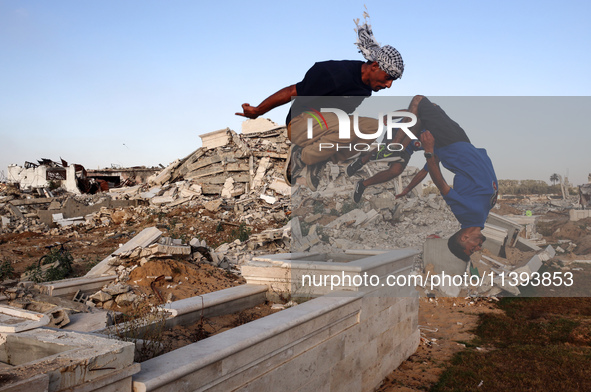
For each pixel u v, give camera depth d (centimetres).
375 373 517
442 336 703
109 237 1852
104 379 213
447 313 797
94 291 645
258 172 2509
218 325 427
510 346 649
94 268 728
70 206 2406
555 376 548
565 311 760
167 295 647
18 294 517
